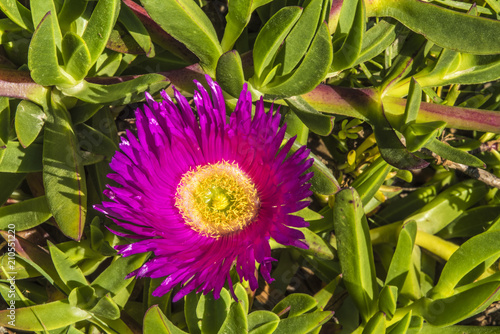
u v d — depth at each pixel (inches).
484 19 13.9
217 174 14.6
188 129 14.0
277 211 13.6
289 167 13.5
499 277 14.1
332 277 15.1
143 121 13.8
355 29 13.8
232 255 13.6
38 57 13.3
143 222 13.5
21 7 14.0
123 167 13.6
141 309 15.0
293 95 14.0
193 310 14.1
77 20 14.4
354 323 15.1
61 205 13.7
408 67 14.9
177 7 13.4
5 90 13.8
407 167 14.1
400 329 13.7
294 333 13.9
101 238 14.4
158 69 15.5
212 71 14.3
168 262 13.3
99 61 14.8
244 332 13.4
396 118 14.7
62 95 14.2
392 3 14.5
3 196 14.5
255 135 13.8
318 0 13.5
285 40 13.9
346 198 14.1
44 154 13.9
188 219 14.5
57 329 14.3
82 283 14.1
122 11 14.1
